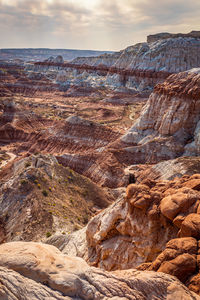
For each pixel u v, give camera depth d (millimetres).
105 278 6988
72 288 6355
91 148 64188
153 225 11391
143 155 50594
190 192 11180
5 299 5680
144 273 7590
